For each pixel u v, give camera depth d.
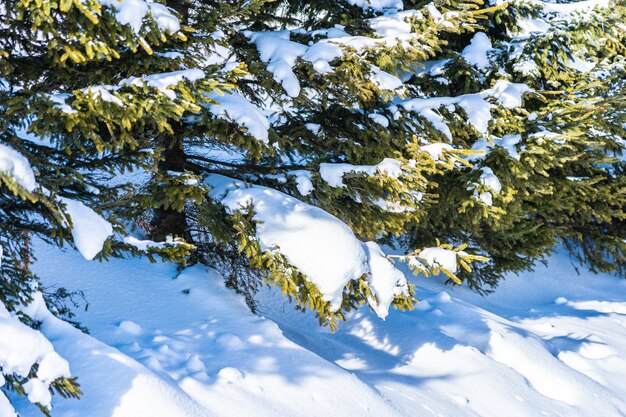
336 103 7.45
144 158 5.21
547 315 10.95
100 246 4.18
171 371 4.80
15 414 2.97
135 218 6.10
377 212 7.04
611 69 9.88
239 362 5.34
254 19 7.61
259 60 6.66
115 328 5.52
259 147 5.87
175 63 4.97
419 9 7.48
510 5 10.46
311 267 5.70
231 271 7.59
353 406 5.20
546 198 10.84
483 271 11.59
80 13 4.07
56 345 4.31
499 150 8.37
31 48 4.76
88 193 5.19
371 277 6.06
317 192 6.95
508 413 6.52
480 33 10.48
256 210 6.11
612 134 10.39
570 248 13.95
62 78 4.88
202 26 5.60
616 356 9.01
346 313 8.30
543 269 13.28
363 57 6.44
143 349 5.02
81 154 5.23
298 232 5.88
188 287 6.84
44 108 4.08
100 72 4.82
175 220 7.50
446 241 11.13
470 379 7.02
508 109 8.37
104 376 4.14
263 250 5.86
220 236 6.02
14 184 3.51
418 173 6.53
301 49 6.62
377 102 7.88
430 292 10.09
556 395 7.52
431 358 7.41
